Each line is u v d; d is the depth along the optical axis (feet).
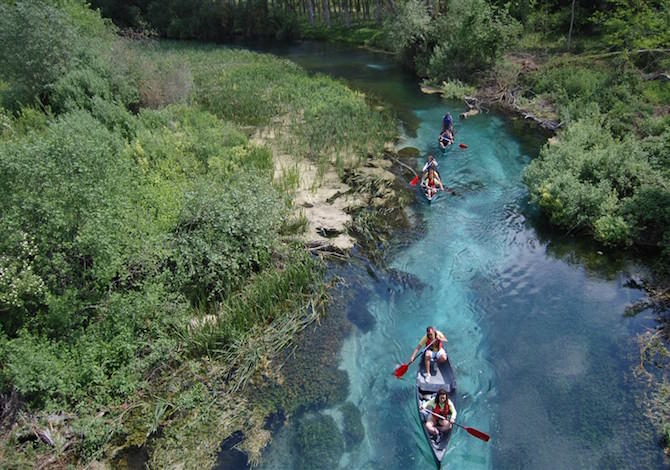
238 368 38.40
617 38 94.27
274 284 45.09
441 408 33.22
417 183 66.39
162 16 179.01
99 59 78.38
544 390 37.27
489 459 32.40
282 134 80.33
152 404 35.32
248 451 32.68
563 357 40.09
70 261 40.01
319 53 151.23
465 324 43.75
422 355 37.78
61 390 33.60
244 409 35.60
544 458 32.32
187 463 31.76
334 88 101.86
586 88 84.58
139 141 62.75
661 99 76.18
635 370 38.27
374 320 44.21
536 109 89.76
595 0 113.60
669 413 34.37
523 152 76.07
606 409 35.40
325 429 34.30
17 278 35.55
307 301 45.60
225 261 44.98
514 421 34.94
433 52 117.60
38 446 31.78
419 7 119.03
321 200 61.26
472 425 34.63
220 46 158.51
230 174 58.39
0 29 70.90
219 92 97.86
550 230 56.49
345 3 169.89
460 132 84.28
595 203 53.98
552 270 50.24
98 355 36.60
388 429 34.45
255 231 47.98
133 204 48.44
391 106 97.19
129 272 41.68
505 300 46.55
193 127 73.56
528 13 122.93
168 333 40.24
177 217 47.85
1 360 34.12
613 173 56.59
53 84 71.67
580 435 33.73
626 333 41.93
